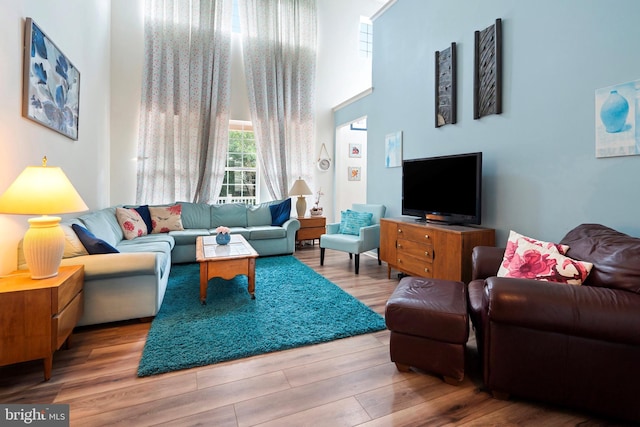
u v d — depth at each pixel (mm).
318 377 1694
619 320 1265
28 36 2105
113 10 4414
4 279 1755
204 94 4805
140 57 4570
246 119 5234
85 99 3363
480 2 2850
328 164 5906
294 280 3420
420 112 3654
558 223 2270
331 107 5855
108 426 1319
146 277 2309
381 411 1437
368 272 3854
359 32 6055
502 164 2682
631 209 1870
